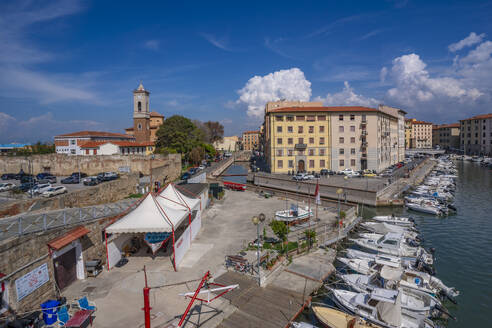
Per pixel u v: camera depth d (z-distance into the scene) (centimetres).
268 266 1933
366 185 4969
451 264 2367
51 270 1510
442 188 5244
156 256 2109
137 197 3694
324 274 1947
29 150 7144
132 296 1576
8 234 1457
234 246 2341
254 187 5053
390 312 1458
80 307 1391
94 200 3014
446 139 16225
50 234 1522
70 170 5447
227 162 9856
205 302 1552
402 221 3253
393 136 8694
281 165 6781
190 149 8125
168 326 1338
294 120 6744
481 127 12988
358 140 6712
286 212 3042
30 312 1325
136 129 8394
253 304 1573
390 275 1834
